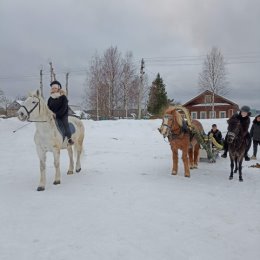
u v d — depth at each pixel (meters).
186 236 3.97
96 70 35.16
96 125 16.92
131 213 4.75
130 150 11.23
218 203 5.29
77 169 7.61
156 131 16.09
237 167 8.05
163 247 3.67
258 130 9.84
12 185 6.41
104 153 10.54
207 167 8.40
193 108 40.28
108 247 3.66
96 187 6.17
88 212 4.79
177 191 5.96
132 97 35.41
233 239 3.90
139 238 3.90
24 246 3.70
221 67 34.34
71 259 3.39
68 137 6.71
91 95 35.53
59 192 5.87
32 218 4.57
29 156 10.11
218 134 9.57
